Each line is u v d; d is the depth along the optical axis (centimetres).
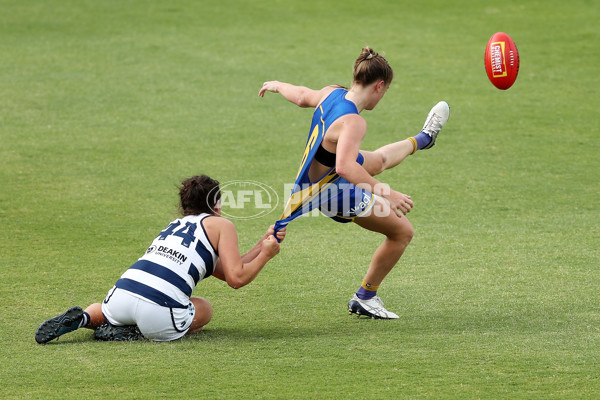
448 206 2989
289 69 5003
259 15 6325
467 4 6544
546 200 3053
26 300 2047
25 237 2622
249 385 1468
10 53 5334
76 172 3372
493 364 1569
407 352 1648
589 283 2189
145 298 1695
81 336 1792
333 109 1773
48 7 6519
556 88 4684
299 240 2641
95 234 2666
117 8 6512
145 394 1429
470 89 4678
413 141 2020
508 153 3666
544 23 5991
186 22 6134
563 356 1614
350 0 6712
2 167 3412
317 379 1497
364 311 1934
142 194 3114
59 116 4175
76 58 5244
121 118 4162
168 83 4766
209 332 1825
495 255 2456
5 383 1477
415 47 5491
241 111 4312
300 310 2006
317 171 1814
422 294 2128
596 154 3644
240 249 2547
